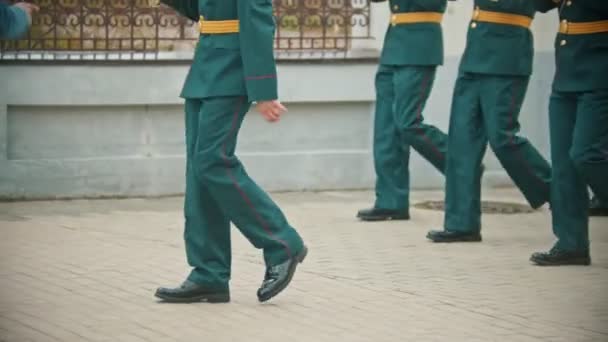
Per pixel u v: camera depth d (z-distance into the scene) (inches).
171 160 505.4
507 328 275.0
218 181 286.4
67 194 491.5
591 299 309.9
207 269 296.0
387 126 450.0
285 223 295.1
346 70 527.2
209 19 289.4
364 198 510.0
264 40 282.0
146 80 498.3
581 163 346.0
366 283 327.3
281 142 524.7
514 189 551.2
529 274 345.7
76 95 489.1
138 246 381.4
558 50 353.7
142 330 266.2
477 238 404.8
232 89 285.4
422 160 545.3
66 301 296.2
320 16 527.5
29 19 254.7
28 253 364.8
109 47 498.9
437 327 274.8
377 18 533.6
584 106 345.4
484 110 398.6
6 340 253.8
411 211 478.0
